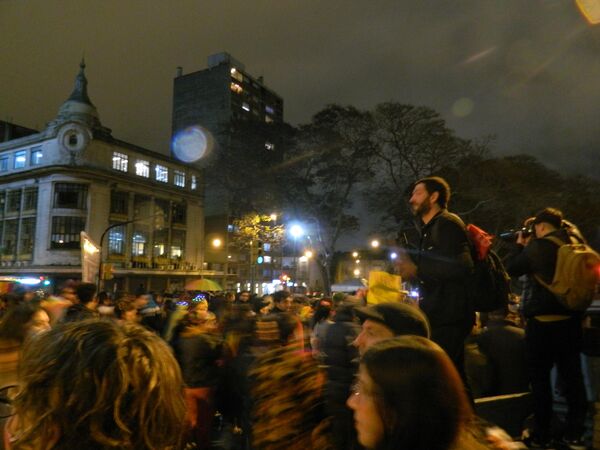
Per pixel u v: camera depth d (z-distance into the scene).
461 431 1.33
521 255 3.69
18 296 7.96
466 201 30.72
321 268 37.84
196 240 65.19
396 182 30.31
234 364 4.72
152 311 10.59
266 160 38.44
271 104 106.38
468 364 5.31
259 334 4.54
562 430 3.77
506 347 5.01
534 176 29.56
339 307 4.71
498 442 1.69
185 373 5.07
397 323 2.34
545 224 3.73
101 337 1.39
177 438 1.43
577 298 3.46
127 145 56.19
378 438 1.35
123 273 52.75
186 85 96.25
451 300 2.88
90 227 51.22
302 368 2.67
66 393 1.28
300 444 2.54
